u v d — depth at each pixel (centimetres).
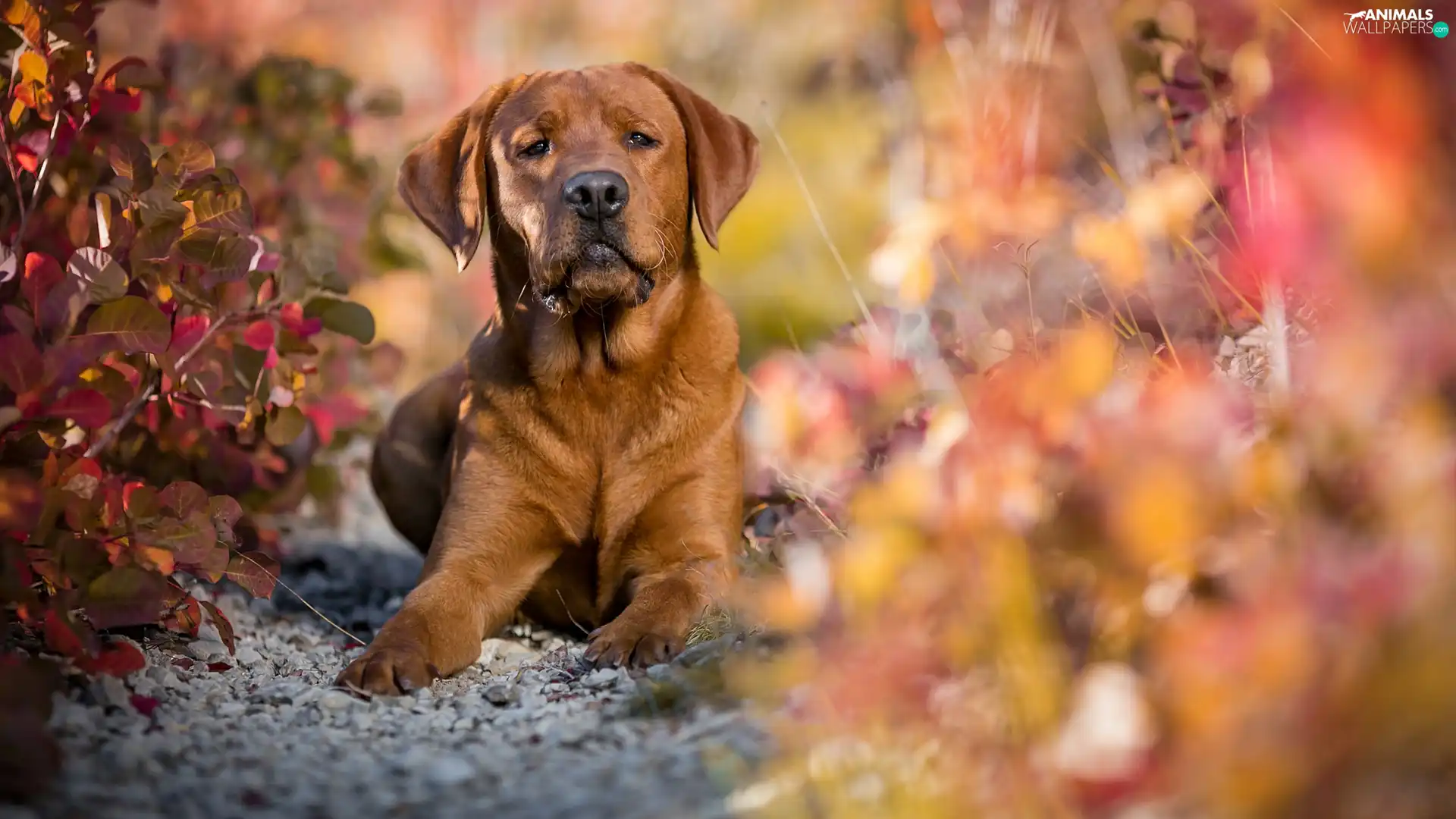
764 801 335
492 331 651
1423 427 284
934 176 858
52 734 393
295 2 1472
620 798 350
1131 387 351
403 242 887
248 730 429
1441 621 254
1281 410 341
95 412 447
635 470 619
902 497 337
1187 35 589
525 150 602
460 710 467
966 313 642
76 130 532
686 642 529
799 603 360
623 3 1812
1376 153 266
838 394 558
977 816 313
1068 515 328
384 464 753
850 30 1469
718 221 636
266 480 665
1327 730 255
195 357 552
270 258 571
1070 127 787
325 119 830
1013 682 321
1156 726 291
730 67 1727
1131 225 416
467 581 593
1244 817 261
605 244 568
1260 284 431
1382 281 285
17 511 423
